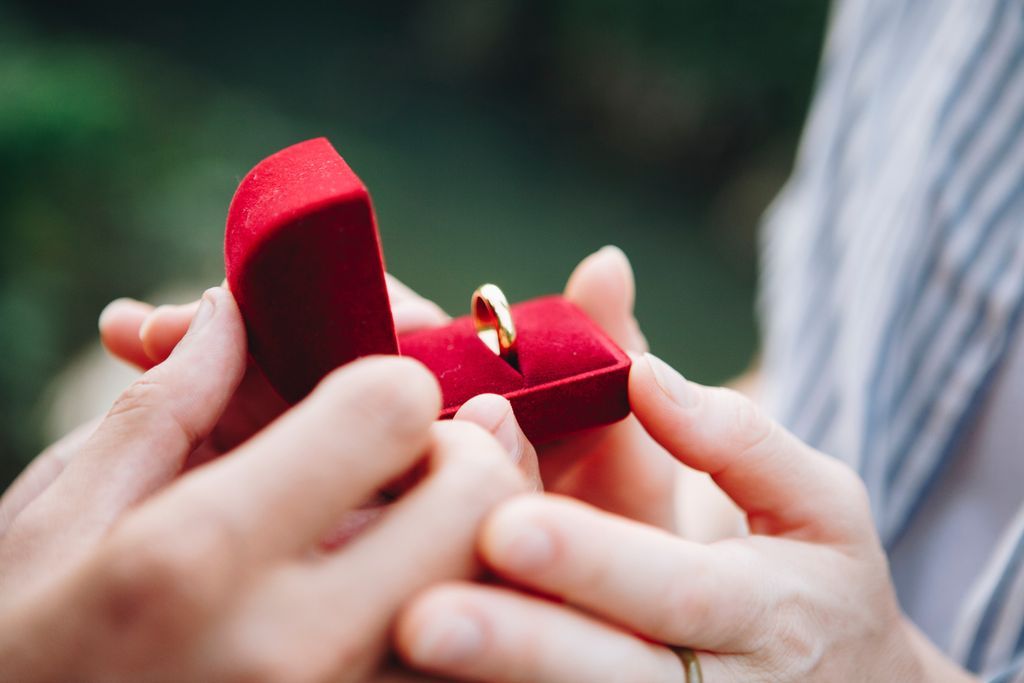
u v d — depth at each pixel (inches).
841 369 13.9
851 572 9.5
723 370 41.8
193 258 36.9
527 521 7.8
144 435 8.7
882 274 13.1
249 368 11.2
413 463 7.8
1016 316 12.0
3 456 26.5
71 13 68.4
